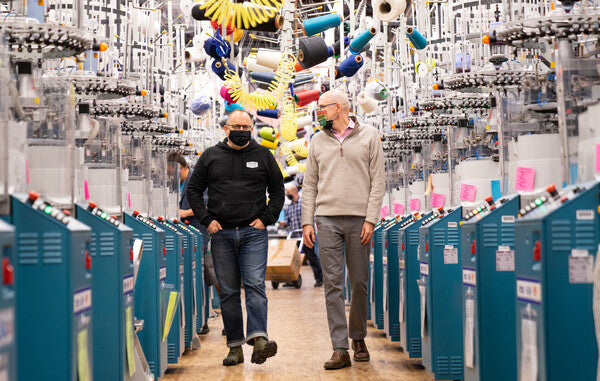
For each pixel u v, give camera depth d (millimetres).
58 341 2699
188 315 6141
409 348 5297
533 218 2738
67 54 3592
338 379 4754
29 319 2697
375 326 7172
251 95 6812
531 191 3621
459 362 4574
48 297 2703
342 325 5160
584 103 3047
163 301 4773
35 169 3197
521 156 3646
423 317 4844
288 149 10781
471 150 4738
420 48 5844
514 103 3861
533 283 2746
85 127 4184
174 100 7223
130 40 5492
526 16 4539
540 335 2678
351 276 5230
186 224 7289
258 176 5277
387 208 7695
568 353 2635
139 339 4660
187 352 6109
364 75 8922
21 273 2703
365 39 6742
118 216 4293
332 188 5160
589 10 3391
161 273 4797
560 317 2643
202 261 7152
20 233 2705
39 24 3227
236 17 5828
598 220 2660
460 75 4465
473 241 3738
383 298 6824
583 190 2691
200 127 8945
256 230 5242
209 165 5289
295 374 4988
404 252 5359
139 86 5379
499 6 5250
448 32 5941
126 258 3752
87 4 5422
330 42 7844
